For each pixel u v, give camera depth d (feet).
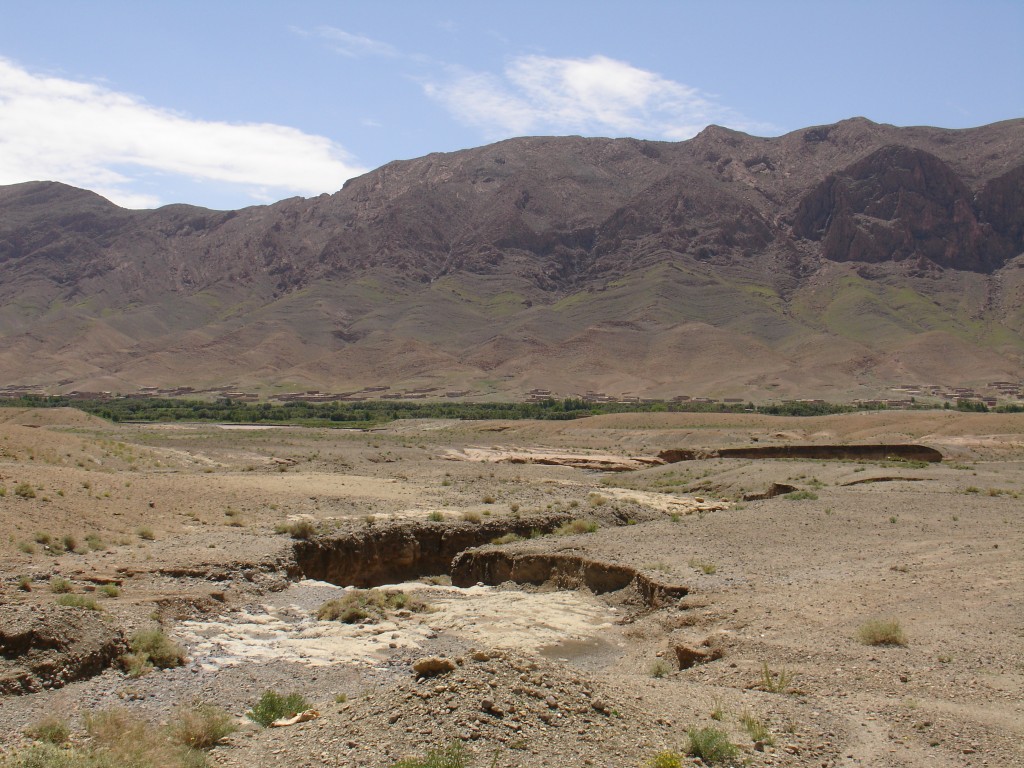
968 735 51.96
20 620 68.74
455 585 121.29
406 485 193.47
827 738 51.60
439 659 53.62
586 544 119.85
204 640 81.00
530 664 53.67
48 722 55.62
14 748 51.98
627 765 45.91
